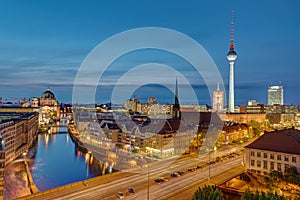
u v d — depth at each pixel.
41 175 123.50
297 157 88.00
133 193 76.81
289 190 76.56
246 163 99.94
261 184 88.00
